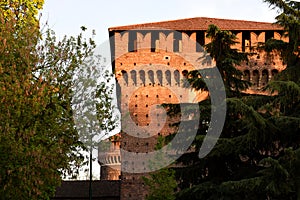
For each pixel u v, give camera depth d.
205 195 45.12
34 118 41.41
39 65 48.25
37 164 38.41
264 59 73.38
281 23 44.56
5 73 42.25
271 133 42.22
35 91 41.41
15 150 38.06
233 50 50.38
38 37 47.41
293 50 44.88
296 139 42.97
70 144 45.06
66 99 46.84
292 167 39.44
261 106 43.34
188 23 76.25
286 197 40.84
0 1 53.03
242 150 43.41
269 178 39.50
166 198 49.84
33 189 38.62
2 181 38.38
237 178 44.91
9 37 43.59
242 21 78.31
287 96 41.72
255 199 41.47
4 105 39.41
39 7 55.88
